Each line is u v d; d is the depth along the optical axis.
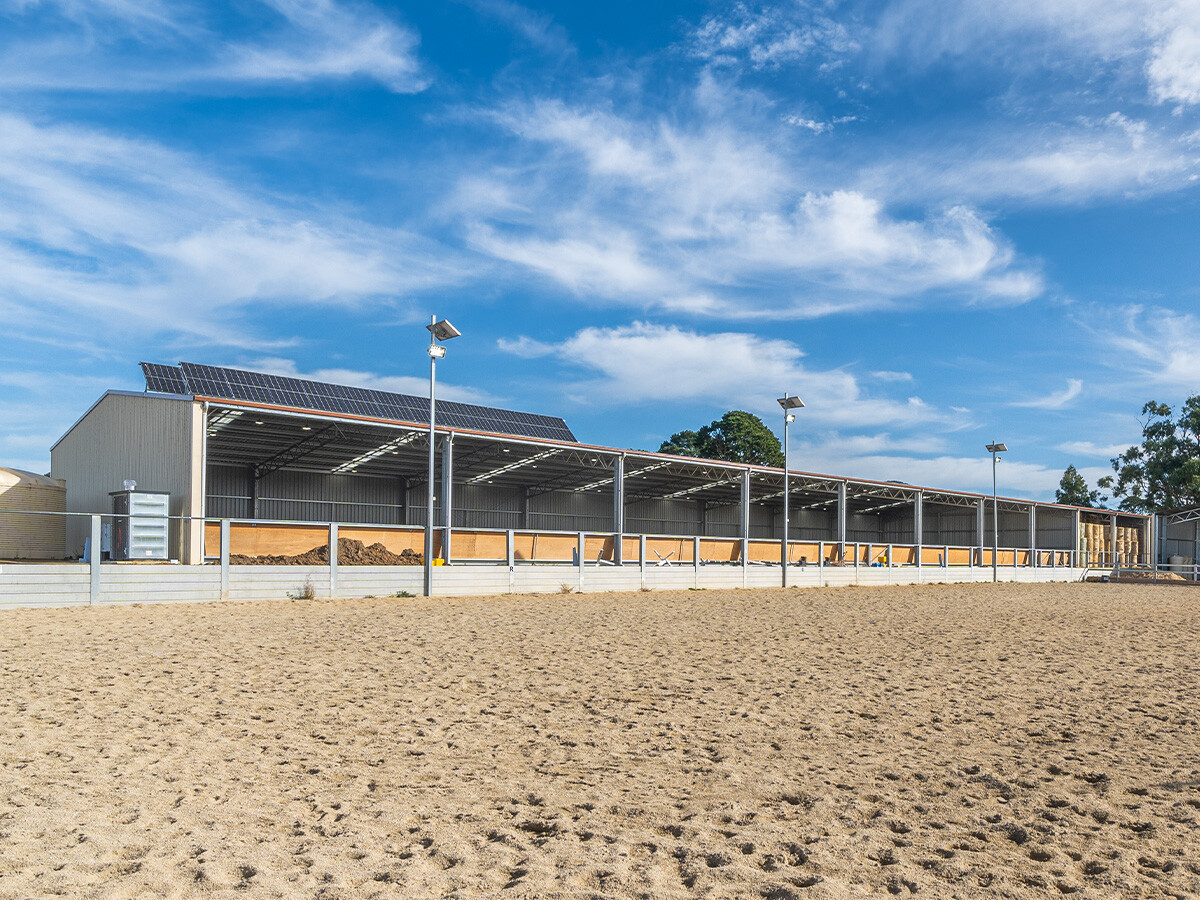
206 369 30.33
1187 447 61.91
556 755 6.07
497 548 23.78
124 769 5.54
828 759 6.00
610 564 25.81
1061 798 5.08
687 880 3.82
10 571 14.96
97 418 25.42
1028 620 17.16
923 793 5.22
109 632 12.20
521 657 10.64
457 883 3.75
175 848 4.12
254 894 3.58
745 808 4.89
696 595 23.92
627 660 10.54
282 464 31.77
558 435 40.97
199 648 10.82
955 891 3.73
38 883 3.63
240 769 5.61
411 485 36.25
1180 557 50.72
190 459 19.92
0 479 24.72
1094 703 8.07
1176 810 4.89
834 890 3.70
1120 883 3.81
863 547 35.62
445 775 5.55
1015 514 50.28
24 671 9.04
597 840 4.33
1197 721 7.29
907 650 11.90
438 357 20.38
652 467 33.97
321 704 7.65
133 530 19.91
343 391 34.31
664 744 6.41
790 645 12.30
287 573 18.17
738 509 47.69
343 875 3.81
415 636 12.47
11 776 5.32
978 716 7.45
